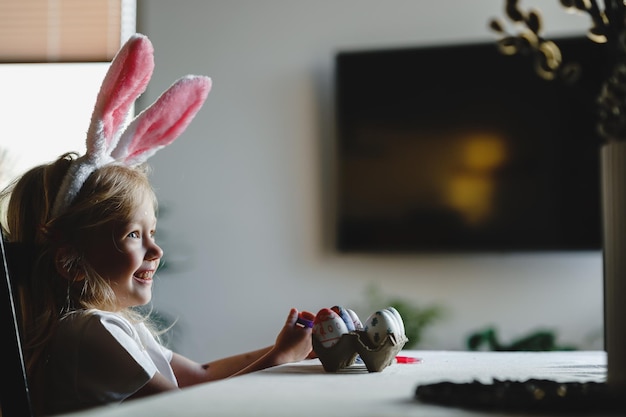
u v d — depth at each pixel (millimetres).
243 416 477
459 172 3434
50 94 3523
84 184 1167
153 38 3672
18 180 1249
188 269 3574
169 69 3662
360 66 3477
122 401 1021
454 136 3434
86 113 3510
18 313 1044
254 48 3637
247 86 3627
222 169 3609
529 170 3396
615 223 645
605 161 670
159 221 3594
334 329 856
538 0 3492
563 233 3375
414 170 3455
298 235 3561
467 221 3426
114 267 1156
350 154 3486
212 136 3625
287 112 3605
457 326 3459
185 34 3664
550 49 773
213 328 3547
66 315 1073
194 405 533
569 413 493
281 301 3541
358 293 3508
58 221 1132
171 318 3547
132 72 1167
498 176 3412
